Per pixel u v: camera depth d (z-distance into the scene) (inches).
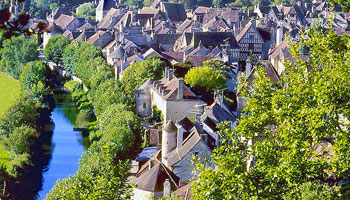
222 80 7652.6
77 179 4520.2
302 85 2719.0
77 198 3730.3
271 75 6318.9
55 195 4589.1
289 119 2613.2
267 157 2645.2
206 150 5093.5
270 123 2815.0
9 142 6451.8
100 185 3499.0
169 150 5364.2
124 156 6028.5
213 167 4945.9
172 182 4857.3
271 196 2549.2
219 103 6491.1
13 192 5452.8
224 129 2827.3
